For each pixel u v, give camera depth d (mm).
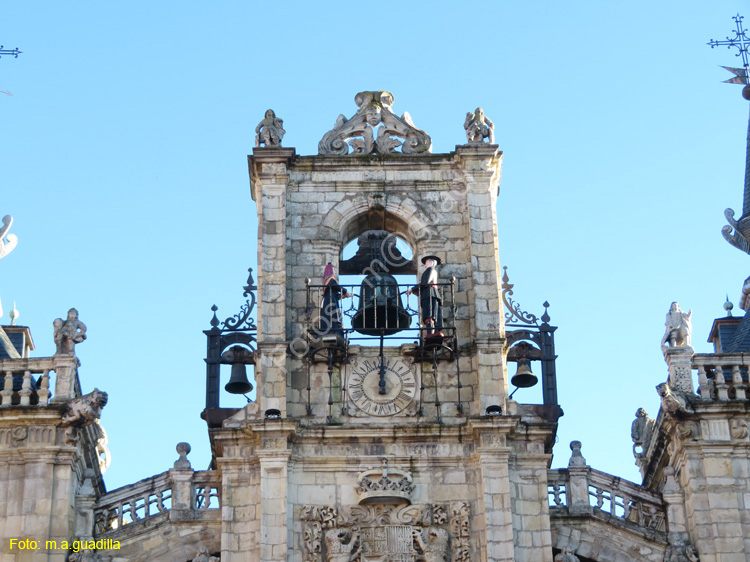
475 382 40938
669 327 41344
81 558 38750
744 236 48062
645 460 45969
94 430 41500
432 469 39719
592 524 40031
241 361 42594
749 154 49562
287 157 43312
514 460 39812
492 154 43531
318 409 40625
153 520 39656
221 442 39906
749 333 44406
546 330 43156
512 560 38219
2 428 39469
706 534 39031
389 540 38875
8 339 45000
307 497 39312
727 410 40031
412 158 43812
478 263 42156
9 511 38656
